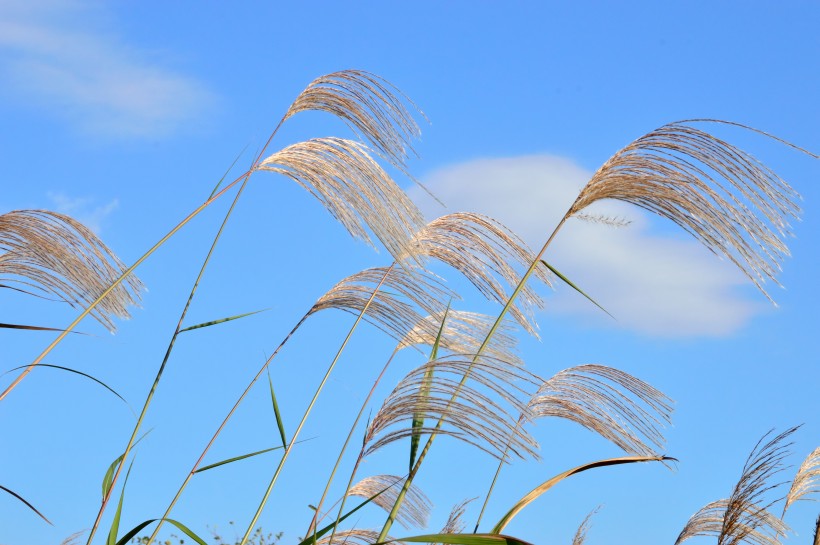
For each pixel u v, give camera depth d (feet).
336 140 9.03
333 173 8.76
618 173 8.64
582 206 9.04
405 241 8.89
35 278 9.97
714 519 15.72
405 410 8.00
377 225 8.78
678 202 8.11
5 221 9.47
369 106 9.25
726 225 7.79
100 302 9.75
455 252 10.43
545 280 10.07
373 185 8.72
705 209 7.87
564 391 10.24
